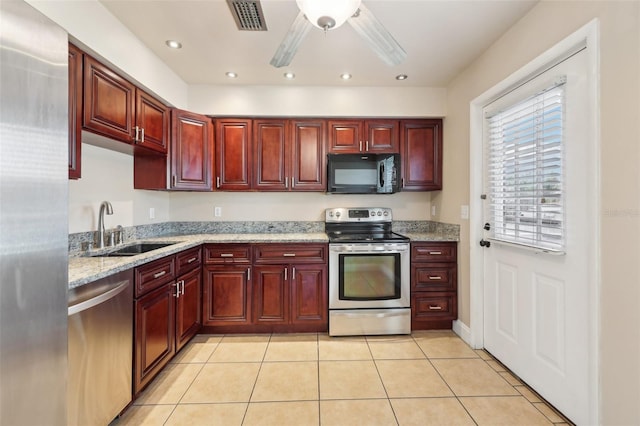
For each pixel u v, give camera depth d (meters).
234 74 2.61
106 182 2.20
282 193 3.21
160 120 2.40
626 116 1.19
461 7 1.72
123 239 2.34
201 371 2.02
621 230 1.22
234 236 2.80
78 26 1.51
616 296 1.24
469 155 2.39
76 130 1.53
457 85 2.64
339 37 2.02
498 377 1.95
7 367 0.74
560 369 1.59
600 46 1.29
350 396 1.76
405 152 2.94
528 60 1.75
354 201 3.25
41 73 0.81
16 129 0.75
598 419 1.32
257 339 2.52
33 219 0.79
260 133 2.89
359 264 2.60
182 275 2.24
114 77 1.84
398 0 1.66
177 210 3.16
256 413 1.62
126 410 1.63
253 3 1.68
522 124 1.87
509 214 2.01
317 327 2.66
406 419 1.57
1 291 0.72
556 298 1.61
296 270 2.61
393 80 2.74
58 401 0.87
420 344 2.42
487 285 2.27
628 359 1.20
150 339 1.79
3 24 0.72
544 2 1.62
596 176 1.31
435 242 2.63
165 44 2.12
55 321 0.85
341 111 2.87
